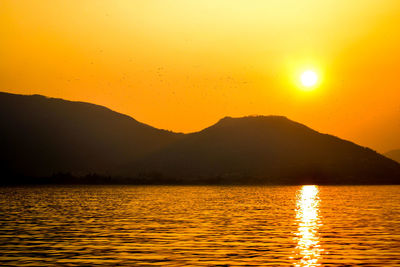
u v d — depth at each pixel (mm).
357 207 111875
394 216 87250
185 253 47250
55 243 52906
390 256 45906
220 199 147000
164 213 92812
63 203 123062
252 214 91062
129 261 43219
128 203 124875
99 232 62500
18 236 58281
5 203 120812
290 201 137125
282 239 56562
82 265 41500
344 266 41469
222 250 48906
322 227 69000
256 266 41406
